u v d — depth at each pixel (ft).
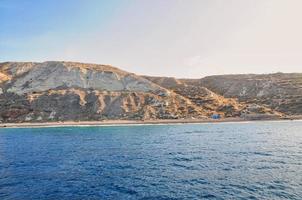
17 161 143.13
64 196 83.10
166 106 533.96
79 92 568.82
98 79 649.61
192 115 509.35
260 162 129.49
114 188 91.09
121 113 500.74
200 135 266.36
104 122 448.65
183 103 563.89
